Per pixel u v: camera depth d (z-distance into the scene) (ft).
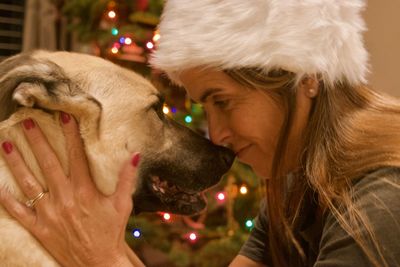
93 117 4.08
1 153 4.04
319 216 4.25
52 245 3.94
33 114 3.97
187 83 4.35
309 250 4.48
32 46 12.53
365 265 3.28
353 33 4.15
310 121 4.03
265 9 3.94
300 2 3.94
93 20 9.58
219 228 8.55
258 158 4.48
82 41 9.73
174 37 4.18
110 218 3.93
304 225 4.36
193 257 8.52
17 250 3.94
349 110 4.05
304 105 4.08
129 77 4.67
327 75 3.98
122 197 4.02
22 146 3.98
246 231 8.32
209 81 4.19
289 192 4.43
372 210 3.37
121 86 4.55
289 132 4.05
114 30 8.89
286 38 3.89
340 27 4.04
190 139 4.99
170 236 9.04
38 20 12.55
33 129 3.92
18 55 4.50
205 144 5.01
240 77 4.04
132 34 8.76
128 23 9.53
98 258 3.89
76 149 4.02
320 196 3.87
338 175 3.76
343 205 3.60
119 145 4.42
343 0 4.12
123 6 9.49
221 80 4.14
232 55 3.94
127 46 9.01
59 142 4.00
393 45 9.37
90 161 4.13
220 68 4.06
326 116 3.98
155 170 4.85
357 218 3.39
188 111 8.76
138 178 4.77
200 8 4.08
